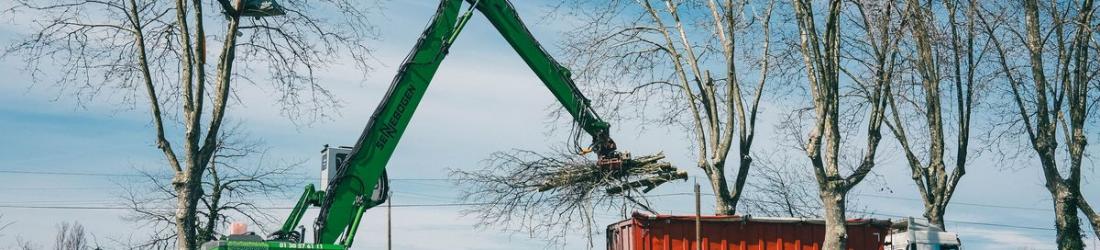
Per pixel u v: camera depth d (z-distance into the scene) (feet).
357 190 59.82
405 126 62.13
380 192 61.72
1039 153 78.07
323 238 58.18
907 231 71.20
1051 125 77.66
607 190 78.95
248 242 53.88
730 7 73.77
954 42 74.54
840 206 66.39
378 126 61.16
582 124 74.02
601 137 75.31
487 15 69.26
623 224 71.51
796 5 67.67
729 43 74.38
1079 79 77.15
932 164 81.35
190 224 60.54
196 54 60.39
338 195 59.26
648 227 68.74
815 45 65.31
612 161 75.72
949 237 71.20
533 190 82.43
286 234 57.52
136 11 60.59
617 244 73.77
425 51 63.41
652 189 78.43
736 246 69.36
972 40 77.20
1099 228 76.13
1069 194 77.00
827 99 65.57
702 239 69.00
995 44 76.28
